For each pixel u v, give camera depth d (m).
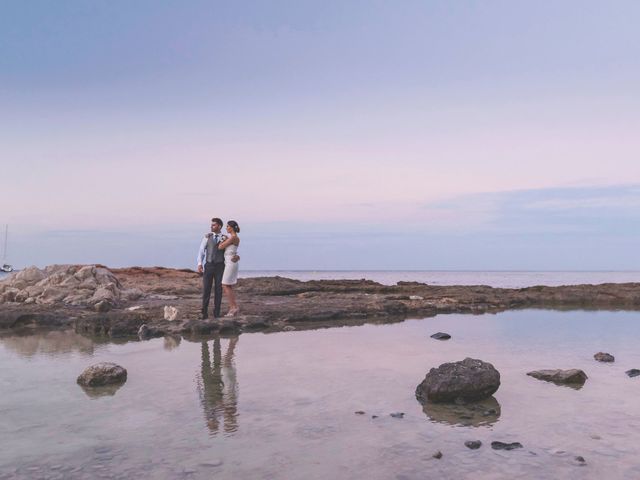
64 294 16.17
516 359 8.62
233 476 3.95
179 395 6.20
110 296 15.72
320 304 16.00
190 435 4.83
